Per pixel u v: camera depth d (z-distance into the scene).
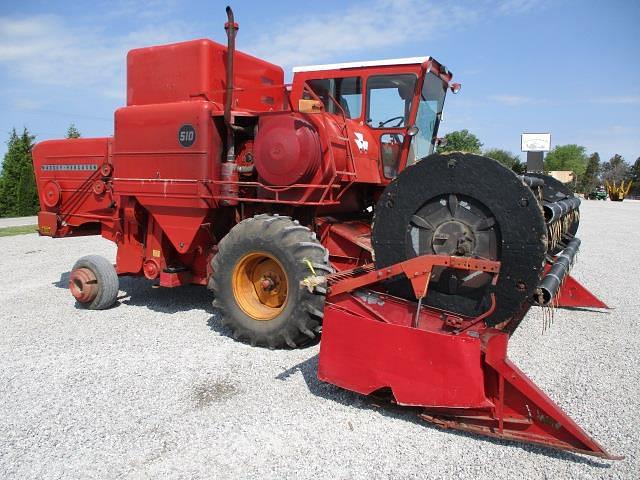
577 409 3.59
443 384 3.14
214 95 5.59
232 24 4.88
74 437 3.22
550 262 4.38
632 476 2.79
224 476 2.81
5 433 3.28
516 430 3.08
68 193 6.98
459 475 2.81
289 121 4.84
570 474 2.81
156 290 7.39
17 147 26.88
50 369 4.31
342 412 3.52
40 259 10.34
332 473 2.84
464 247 3.36
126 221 6.14
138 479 2.79
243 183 5.10
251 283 4.96
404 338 3.26
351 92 5.96
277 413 3.51
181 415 3.49
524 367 4.38
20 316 5.95
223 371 4.23
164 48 5.79
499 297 3.28
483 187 3.27
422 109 5.95
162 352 4.70
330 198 4.88
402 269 3.45
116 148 5.86
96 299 6.09
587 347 4.90
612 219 20.53
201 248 5.64
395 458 2.98
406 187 3.55
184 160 5.34
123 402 3.69
